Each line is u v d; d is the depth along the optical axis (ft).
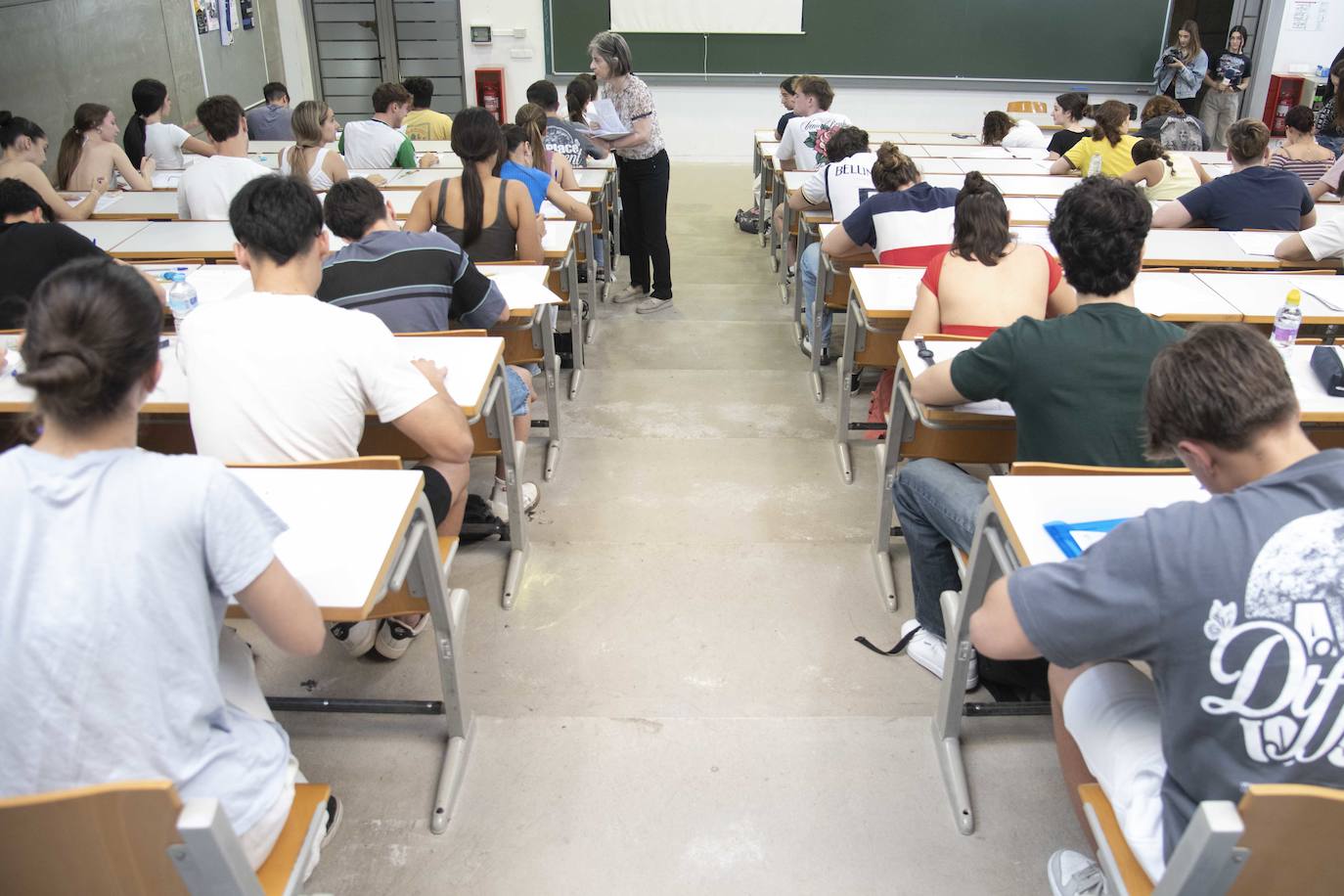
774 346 14.66
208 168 12.77
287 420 5.71
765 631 7.82
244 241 5.70
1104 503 5.18
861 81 29.43
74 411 3.36
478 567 8.63
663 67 29.30
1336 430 7.23
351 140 16.66
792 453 11.07
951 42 28.94
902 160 11.19
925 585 7.19
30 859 3.18
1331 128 22.93
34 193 8.78
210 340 5.67
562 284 12.30
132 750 3.51
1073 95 20.22
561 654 7.52
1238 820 3.14
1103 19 28.58
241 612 4.70
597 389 12.91
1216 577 3.44
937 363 6.99
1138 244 5.83
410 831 5.90
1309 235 10.44
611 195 18.01
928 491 6.72
